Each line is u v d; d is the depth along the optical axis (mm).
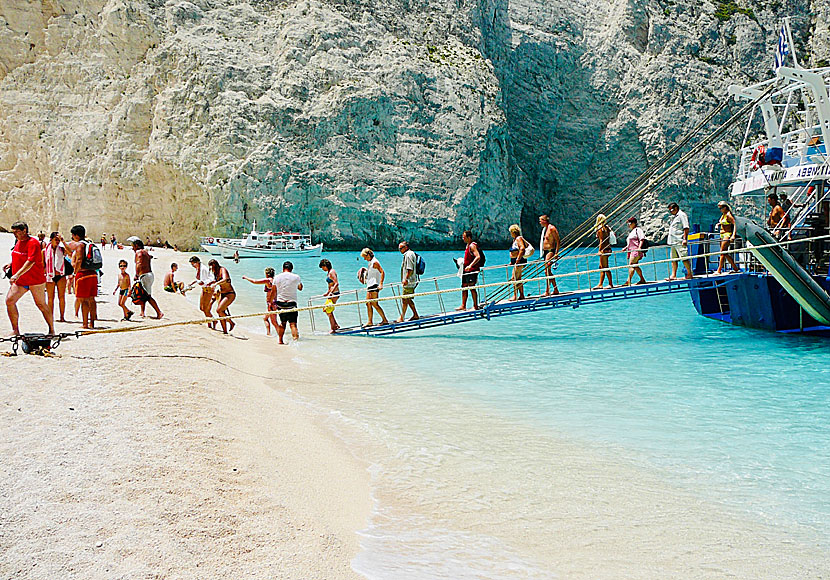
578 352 13820
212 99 60438
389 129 64875
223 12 66438
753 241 14641
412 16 73000
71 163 61312
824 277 15500
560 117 83625
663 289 16891
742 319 17719
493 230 69562
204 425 6516
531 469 6457
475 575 4309
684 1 83750
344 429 7715
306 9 67688
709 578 4395
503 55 81125
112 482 4871
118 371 8461
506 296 19156
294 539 4395
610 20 85938
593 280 34688
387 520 5172
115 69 63500
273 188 59438
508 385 10406
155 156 59719
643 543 4906
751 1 84500
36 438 5672
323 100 63625
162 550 3947
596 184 81188
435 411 8664
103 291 20594
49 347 9273
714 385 10531
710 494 5887
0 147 64250
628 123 79562
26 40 65000
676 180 74000
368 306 16234
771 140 17312
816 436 7668
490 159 69750
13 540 3879
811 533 5109
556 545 4836
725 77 80188
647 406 9062
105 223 60688
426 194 64938
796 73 16094
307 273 39094
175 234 60812
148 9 63344
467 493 5805
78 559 3727
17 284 9766
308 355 13000
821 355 13398
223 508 4672
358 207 61969
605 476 6301
